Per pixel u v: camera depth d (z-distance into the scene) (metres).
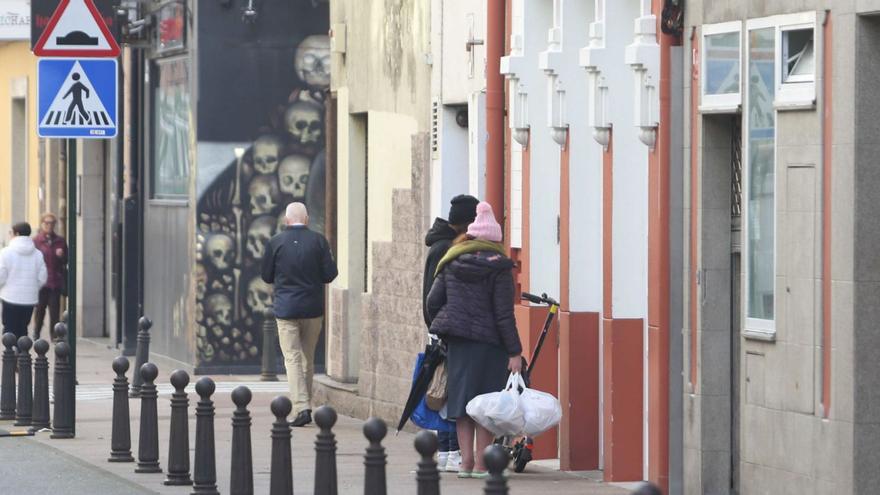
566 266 44.84
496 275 42.47
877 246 32.94
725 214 38.06
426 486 27.25
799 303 34.56
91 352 90.56
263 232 78.38
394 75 57.69
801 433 34.50
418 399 44.69
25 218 116.06
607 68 42.50
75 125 51.84
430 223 54.41
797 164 34.59
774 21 35.25
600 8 42.91
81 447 51.25
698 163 38.03
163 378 76.12
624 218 42.44
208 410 40.56
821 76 33.75
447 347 43.75
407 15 56.44
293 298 56.59
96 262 98.75
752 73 36.12
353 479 44.56
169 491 42.09
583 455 44.72
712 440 38.12
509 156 49.56
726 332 38.09
